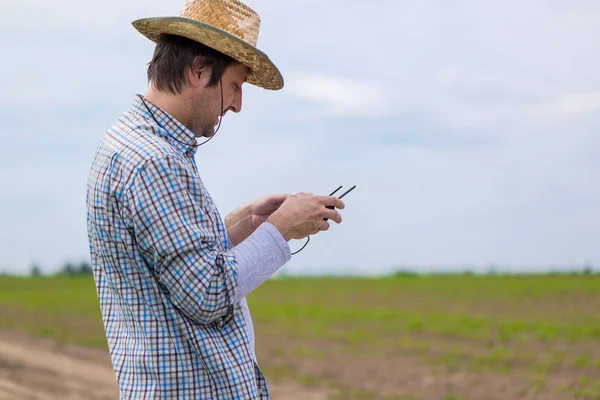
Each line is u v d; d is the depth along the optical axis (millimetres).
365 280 30641
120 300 2719
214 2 2896
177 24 2742
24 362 10391
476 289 25281
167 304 2658
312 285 28656
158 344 2643
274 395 10398
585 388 10633
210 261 2594
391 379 11422
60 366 10555
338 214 2898
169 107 2830
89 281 29844
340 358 12984
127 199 2604
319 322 17391
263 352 13570
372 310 19500
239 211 3361
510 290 24281
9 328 14438
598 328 15453
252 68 2893
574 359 12477
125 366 2715
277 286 28406
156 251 2588
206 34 2746
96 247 2766
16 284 27828
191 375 2645
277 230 2803
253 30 2963
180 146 2803
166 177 2617
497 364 12312
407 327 16297
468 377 11438
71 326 15523
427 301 21875
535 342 14172
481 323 16500
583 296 22281
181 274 2568
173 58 2807
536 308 19516
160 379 2633
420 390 10742
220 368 2656
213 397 2660
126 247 2648
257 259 2719
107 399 9055
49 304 20078
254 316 18562
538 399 10180
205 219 2676
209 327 2688
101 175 2695
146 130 2752
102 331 14992
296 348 13930
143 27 2891
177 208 2609
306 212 2854
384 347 13969
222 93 2881
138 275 2662
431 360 12719
